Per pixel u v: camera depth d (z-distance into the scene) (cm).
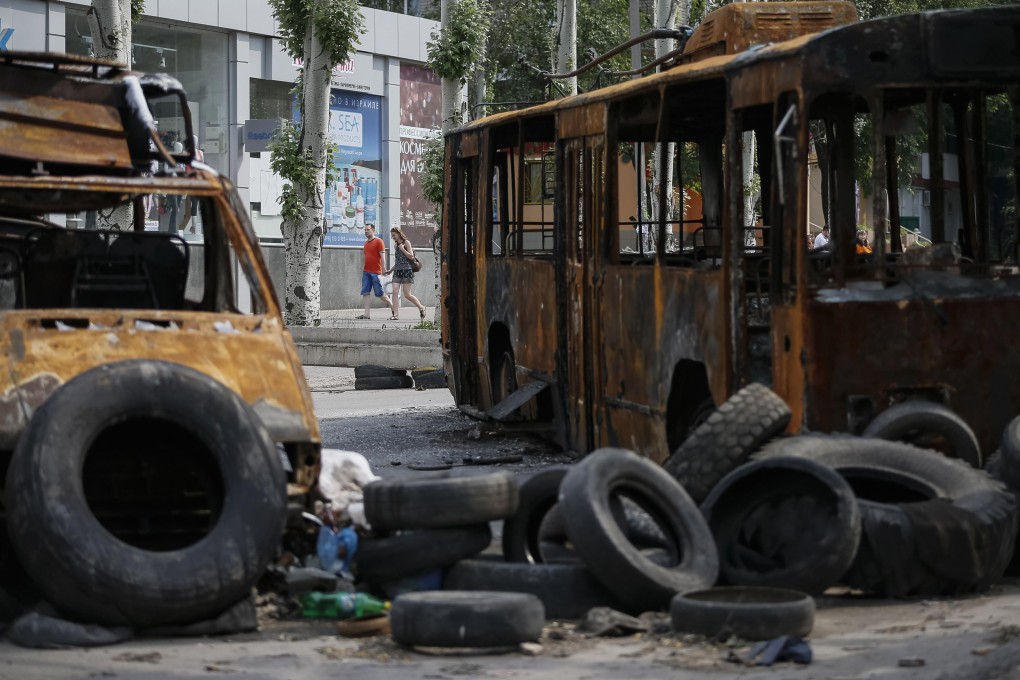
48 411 705
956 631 712
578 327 1344
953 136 1099
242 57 4062
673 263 1196
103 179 855
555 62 2856
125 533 755
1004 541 820
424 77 4816
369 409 1928
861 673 629
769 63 987
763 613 682
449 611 673
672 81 1129
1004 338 970
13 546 699
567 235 1377
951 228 1084
